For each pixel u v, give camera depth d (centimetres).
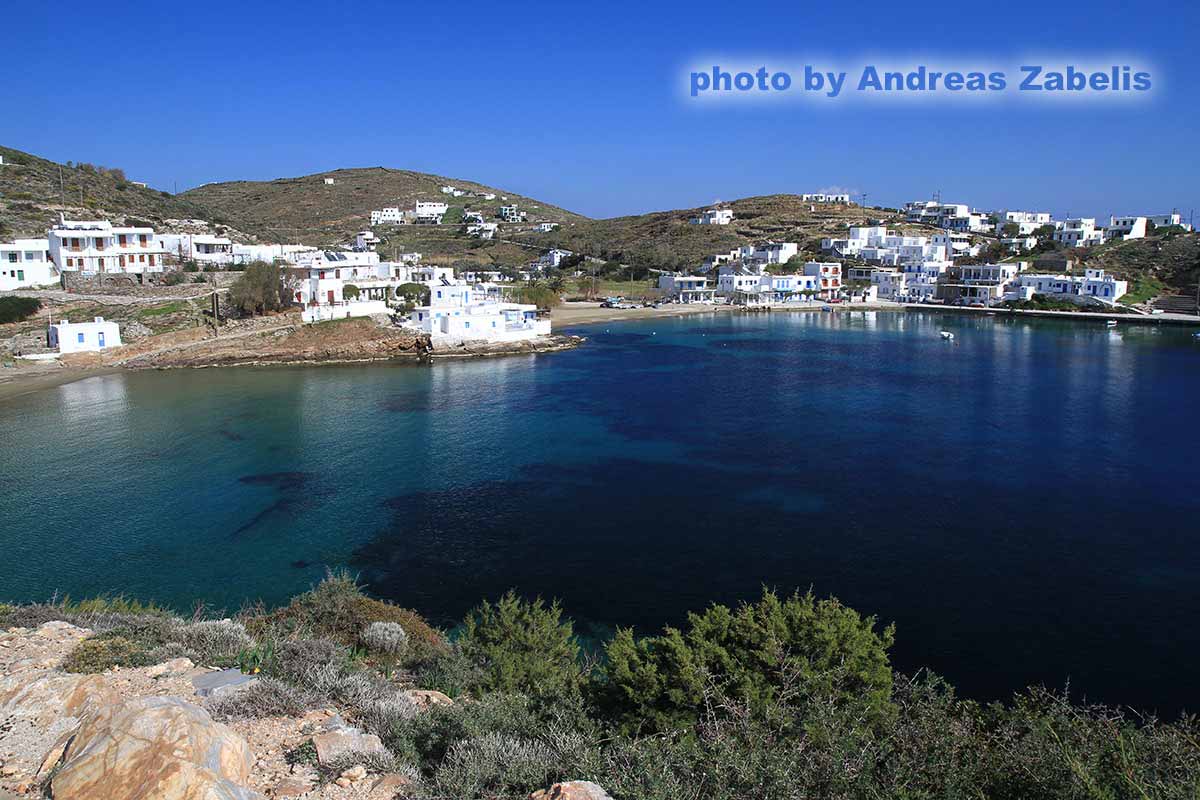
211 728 1096
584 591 3472
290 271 11275
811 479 5081
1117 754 1283
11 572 3653
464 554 3891
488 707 1495
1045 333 13600
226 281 11581
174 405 7419
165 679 1464
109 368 9181
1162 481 4956
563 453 5794
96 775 977
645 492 4844
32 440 6056
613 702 1680
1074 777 1197
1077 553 3791
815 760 1243
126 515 4428
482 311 11912
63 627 1739
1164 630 3036
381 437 6278
